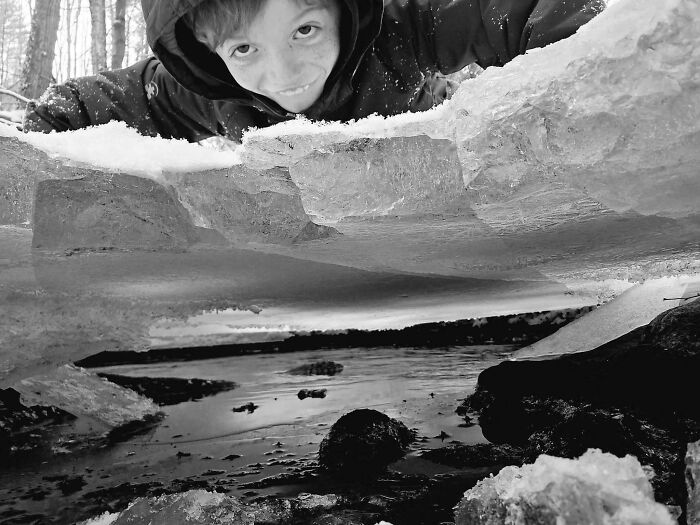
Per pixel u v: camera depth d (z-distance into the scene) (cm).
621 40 20
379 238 33
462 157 26
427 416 55
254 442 51
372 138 28
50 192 30
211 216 32
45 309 42
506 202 26
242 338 122
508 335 110
